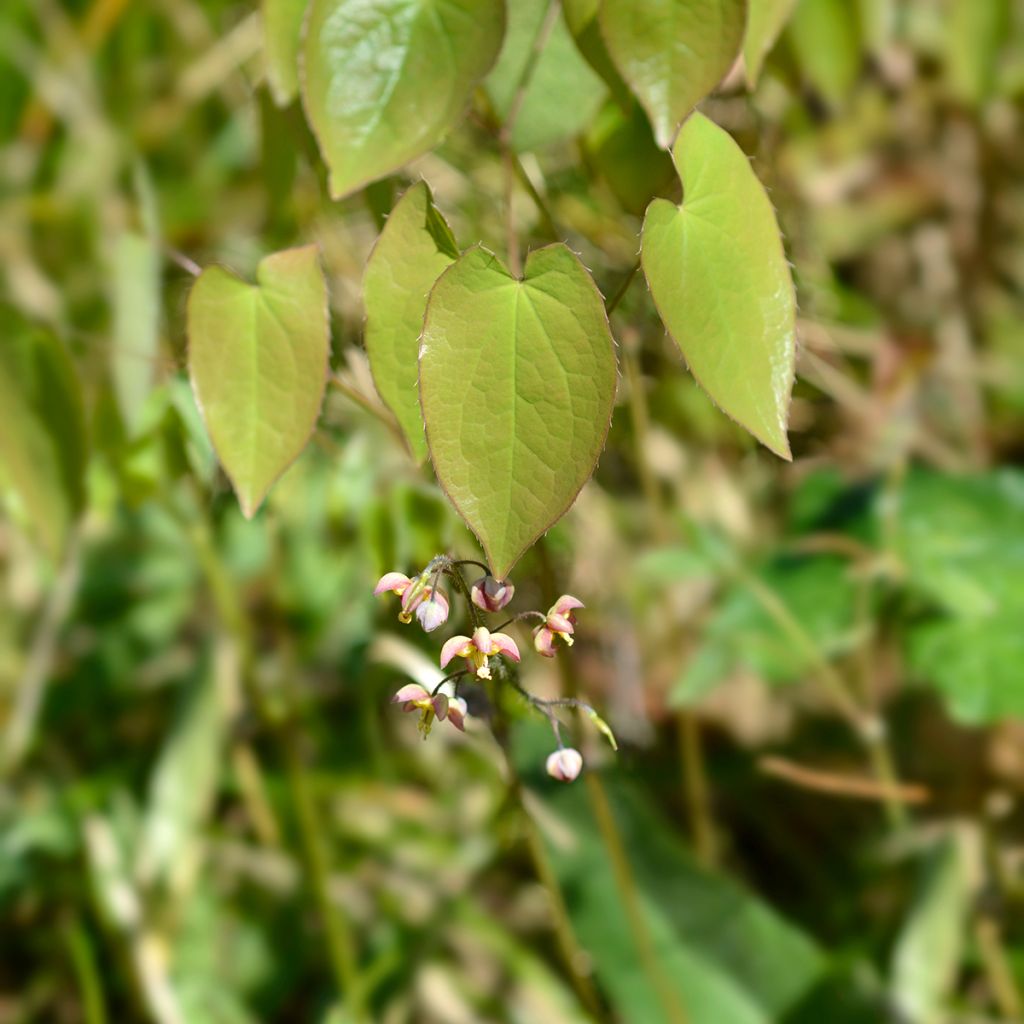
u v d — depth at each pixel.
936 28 0.92
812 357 0.72
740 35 0.51
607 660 0.70
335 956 0.65
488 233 0.64
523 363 0.50
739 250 0.51
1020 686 0.65
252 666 0.66
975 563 0.69
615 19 0.51
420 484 0.60
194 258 0.69
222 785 0.70
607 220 0.64
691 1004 0.61
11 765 0.70
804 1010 0.61
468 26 0.52
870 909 0.67
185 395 0.61
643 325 0.64
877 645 0.71
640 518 0.71
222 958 0.67
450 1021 0.66
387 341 0.53
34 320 0.62
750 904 0.62
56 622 0.69
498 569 0.50
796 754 0.71
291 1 0.55
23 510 0.64
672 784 0.71
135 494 0.63
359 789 0.70
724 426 0.71
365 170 0.52
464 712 0.54
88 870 0.68
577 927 0.62
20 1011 0.67
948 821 0.68
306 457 0.65
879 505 0.73
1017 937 0.66
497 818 0.66
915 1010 0.62
